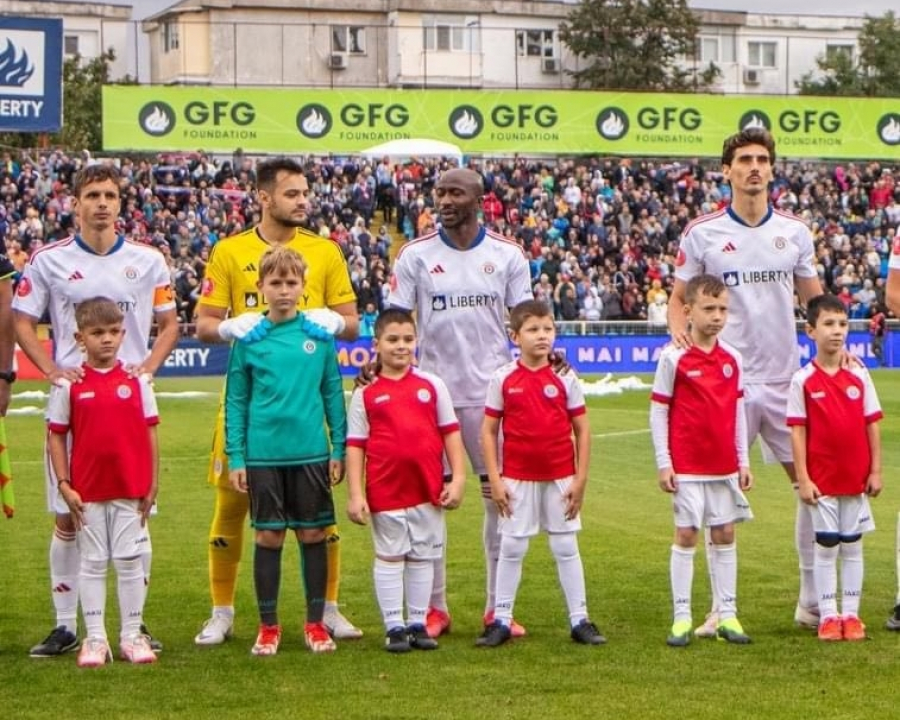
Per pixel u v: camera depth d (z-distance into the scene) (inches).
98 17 2908.5
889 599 416.2
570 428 372.8
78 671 341.1
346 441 370.9
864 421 370.9
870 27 2859.3
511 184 1843.0
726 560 370.3
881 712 295.7
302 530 364.5
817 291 403.5
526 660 346.9
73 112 2497.5
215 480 376.2
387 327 366.6
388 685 322.7
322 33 2699.3
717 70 2763.3
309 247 385.7
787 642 363.9
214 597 380.2
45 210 1635.1
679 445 369.4
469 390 396.5
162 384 1349.7
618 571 462.6
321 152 1820.9
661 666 338.3
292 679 330.0
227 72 2677.2
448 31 2726.4
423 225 1724.9
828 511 367.6
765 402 397.1
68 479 356.8
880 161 2003.0
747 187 390.0
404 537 364.2
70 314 377.7
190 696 315.3
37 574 466.9
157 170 1753.2
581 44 2669.8
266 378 360.5
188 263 1535.4
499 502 369.1
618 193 1838.1
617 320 1588.3
